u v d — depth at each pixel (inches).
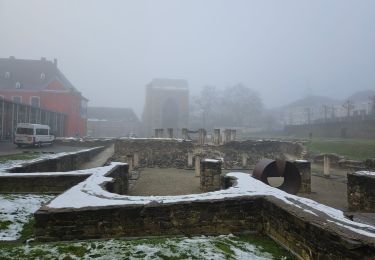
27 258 163.3
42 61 2251.5
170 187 477.1
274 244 197.0
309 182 457.7
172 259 165.0
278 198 219.0
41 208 199.2
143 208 205.3
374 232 152.1
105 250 174.4
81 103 2186.3
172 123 2815.0
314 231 161.0
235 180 318.3
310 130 1776.6
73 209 197.0
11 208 266.4
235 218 219.9
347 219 175.5
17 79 2073.1
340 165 743.1
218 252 176.7
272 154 876.0
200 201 214.5
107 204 207.0
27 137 960.9
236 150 852.6
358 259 134.7
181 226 210.4
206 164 453.7
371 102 2209.6
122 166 428.1
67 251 172.7
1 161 497.0
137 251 173.8
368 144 960.9
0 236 213.2
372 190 323.6
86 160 753.0
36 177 340.8
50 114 1528.1
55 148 992.2
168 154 811.4
